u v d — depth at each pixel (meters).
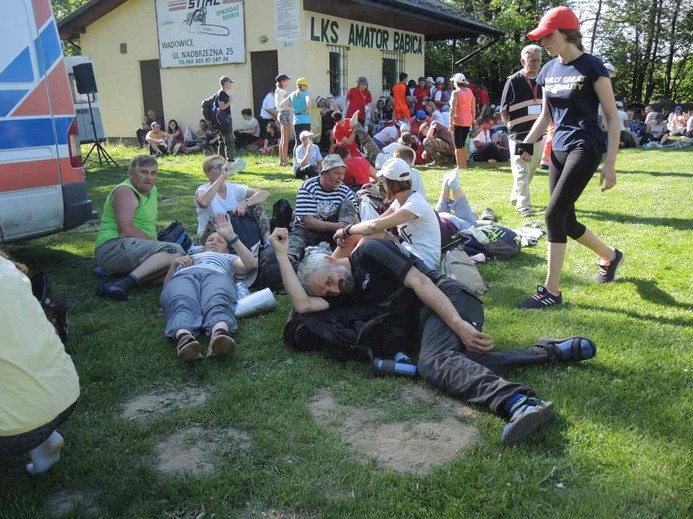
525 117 7.32
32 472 2.71
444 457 2.77
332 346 3.74
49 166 5.52
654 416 2.99
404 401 3.28
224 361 3.80
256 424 3.09
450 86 21.84
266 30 16.36
